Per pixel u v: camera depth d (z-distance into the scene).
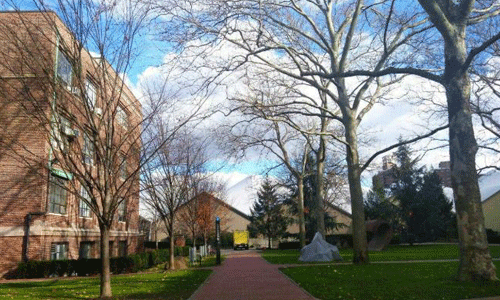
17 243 19.62
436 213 48.53
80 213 24.58
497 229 62.97
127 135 16.22
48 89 13.69
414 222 49.09
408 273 15.67
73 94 13.54
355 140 21.39
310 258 26.20
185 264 23.97
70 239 22.59
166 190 29.19
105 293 12.15
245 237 62.31
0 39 14.74
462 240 12.31
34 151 19.27
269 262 26.44
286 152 33.78
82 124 13.26
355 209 21.06
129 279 17.28
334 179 39.06
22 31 15.37
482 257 12.09
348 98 21.78
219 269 22.02
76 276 20.61
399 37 19.75
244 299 11.16
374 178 55.91
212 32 15.61
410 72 13.56
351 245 53.59
